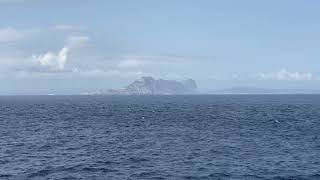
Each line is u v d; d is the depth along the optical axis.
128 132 77.25
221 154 50.78
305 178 37.91
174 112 143.00
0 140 65.00
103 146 58.38
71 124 95.06
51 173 40.19
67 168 42.47
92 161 46.38
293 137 68.31
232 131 78.25
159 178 38.06
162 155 50.22
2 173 40.12
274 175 39.03
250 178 37.88
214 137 68.44
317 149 54.78
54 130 81.19
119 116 122.56
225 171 40.66
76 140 65.19
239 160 46.62
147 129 82.94
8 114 131.75
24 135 72.19
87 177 38.50
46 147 57.53
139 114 132.00
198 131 78.44
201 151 53.12
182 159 47.38
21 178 38.19
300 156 49.31
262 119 108.50
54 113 137.62
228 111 147.75
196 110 155.75
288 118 112.00
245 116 120.56
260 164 44.22
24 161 46.59
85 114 132.50
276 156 49.31
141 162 45.69
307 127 86.25
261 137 68.31
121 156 49.69
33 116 122.31
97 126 90.00
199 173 39.91
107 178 38.06
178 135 71.75
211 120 105.69
